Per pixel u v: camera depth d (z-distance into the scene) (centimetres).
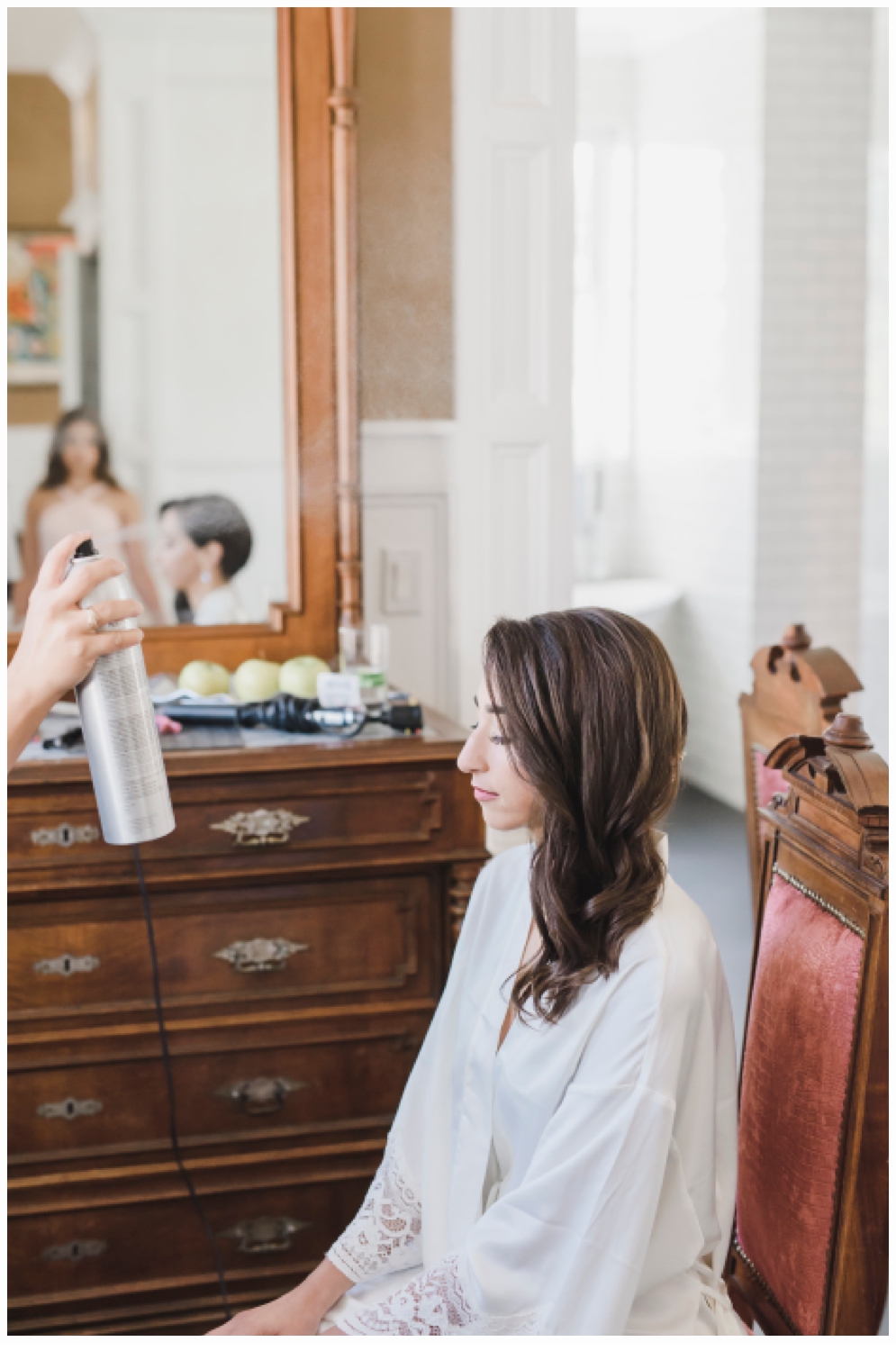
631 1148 97
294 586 211
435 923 179
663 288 471
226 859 169
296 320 206
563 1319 97
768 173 397
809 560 419
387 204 218
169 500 207
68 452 203
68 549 97
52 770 162
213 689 193
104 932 167
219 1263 167
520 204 223
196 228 204
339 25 201
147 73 200
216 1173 174
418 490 226
